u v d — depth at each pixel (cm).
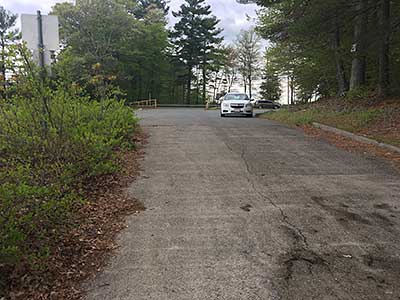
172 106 4650
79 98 698
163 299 288
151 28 4491
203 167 702
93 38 3606
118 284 310
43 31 577
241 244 383
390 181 612
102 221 444
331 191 558
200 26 5050
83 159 541
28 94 539
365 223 438
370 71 1784
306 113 1606
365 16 1375
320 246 379
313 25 1258
